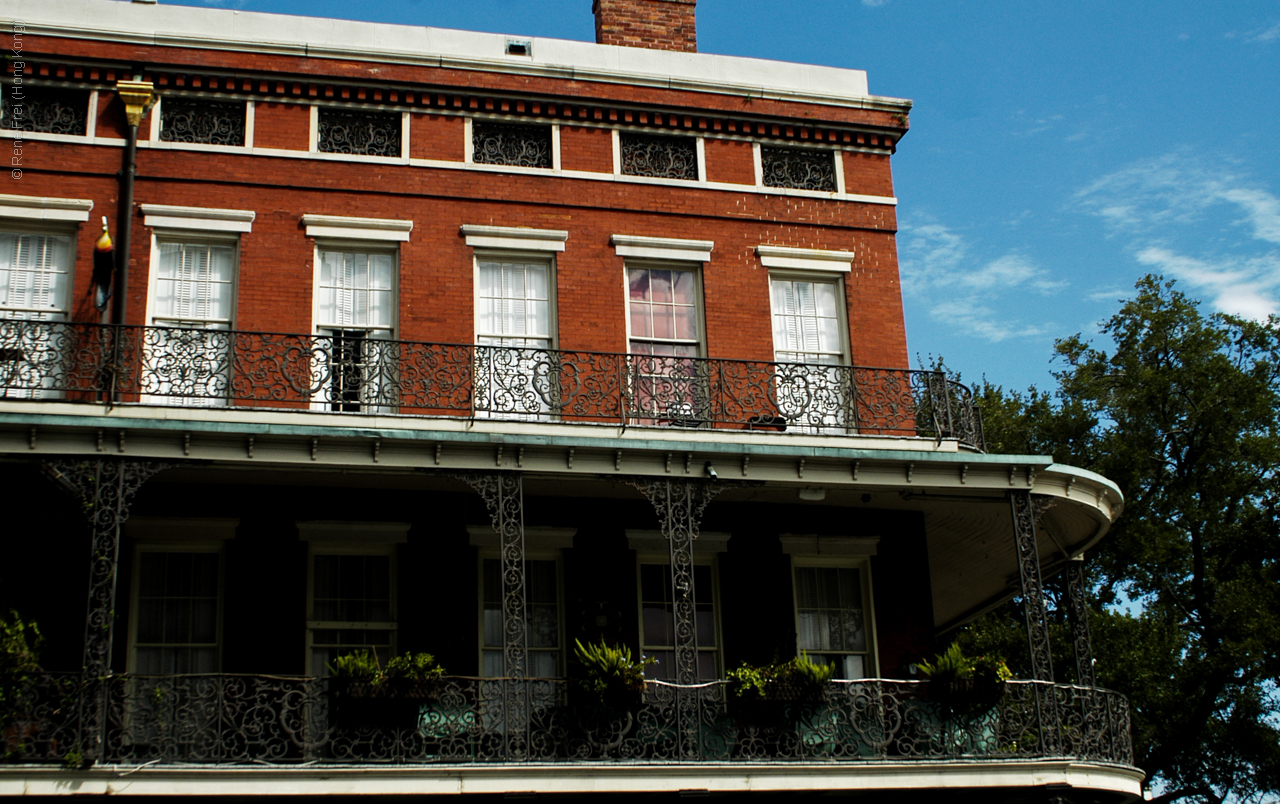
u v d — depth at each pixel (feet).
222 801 41.19
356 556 51.57
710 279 57.98
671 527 47.44
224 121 55.36
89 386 49.11
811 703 47.44
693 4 65.57
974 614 67.51
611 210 57.82
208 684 43.42
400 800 42.86
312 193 54.90
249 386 50.88
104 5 55.16
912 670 54.13
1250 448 88.48
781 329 58.44
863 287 59.67
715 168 59.82
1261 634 80.74
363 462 45.52
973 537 59.00
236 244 53.72
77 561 48.14
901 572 56.54
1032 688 48.42
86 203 52.16
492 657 51.37
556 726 45.88
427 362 51.70
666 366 56.03
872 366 58.18
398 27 58.34
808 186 61.11
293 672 48.91
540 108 58.29
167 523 49.39
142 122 54.24
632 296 57.36
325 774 41.81
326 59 56.18
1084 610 56.24
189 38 54.85
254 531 50.29
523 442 46.42
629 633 52.75
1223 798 84.58
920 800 48.73
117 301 50.93
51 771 39.73
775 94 60.95
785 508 56.08
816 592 56.03
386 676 43.86
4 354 46.65
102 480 43.27
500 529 45.78
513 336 55.26
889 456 49.37
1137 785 50.34
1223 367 90.63
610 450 47.44
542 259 56.65
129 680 42.86
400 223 55.01
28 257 51.67
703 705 46.96
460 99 57.52
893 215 61.26
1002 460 50.01
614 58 60.54
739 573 54.80
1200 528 89.15
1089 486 52.21
